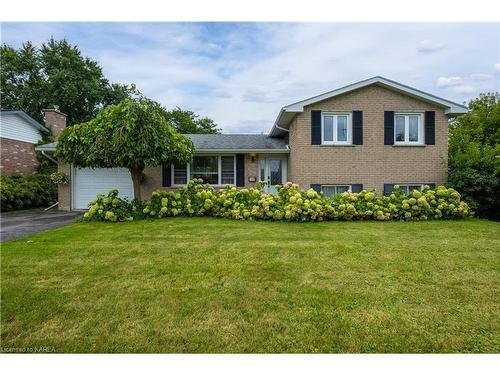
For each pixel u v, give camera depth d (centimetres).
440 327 255
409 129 1152
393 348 231
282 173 1316
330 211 805
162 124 905
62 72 2669
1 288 333
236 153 1277
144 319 267
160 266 411
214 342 237
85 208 1302
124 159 862
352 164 1127
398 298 309
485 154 981
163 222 789
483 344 234
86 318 269
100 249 501
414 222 791
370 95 1126
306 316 272
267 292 324
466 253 475
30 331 250
